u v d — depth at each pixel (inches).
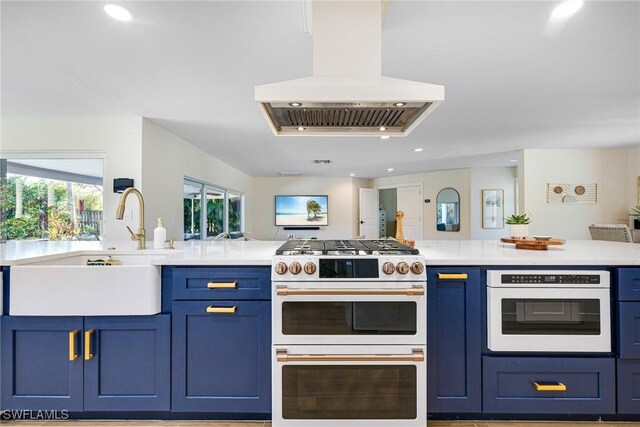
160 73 94.3
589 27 71.7
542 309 66.8
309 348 63.6
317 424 63.4
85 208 138.9
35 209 141.7
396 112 71.4
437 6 64.1
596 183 207.3
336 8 64.1
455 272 68.3
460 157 230.7
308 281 63.3
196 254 75.7
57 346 67.1
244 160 242.1
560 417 68.2
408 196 340.5
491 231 283.0
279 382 63.5
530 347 66.2
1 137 137.4
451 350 68.2
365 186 371.6
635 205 203.3
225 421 69.4
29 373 67.1
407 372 63.6
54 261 78.5
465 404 67.8
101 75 95.7
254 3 62.9
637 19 68.7
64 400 67.0
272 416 63.8
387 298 62.7
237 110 127.5
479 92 109.6
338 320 63.7
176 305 68.1
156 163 147.2
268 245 100.4
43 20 68.1
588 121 143.9
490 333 66.8
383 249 69.6
